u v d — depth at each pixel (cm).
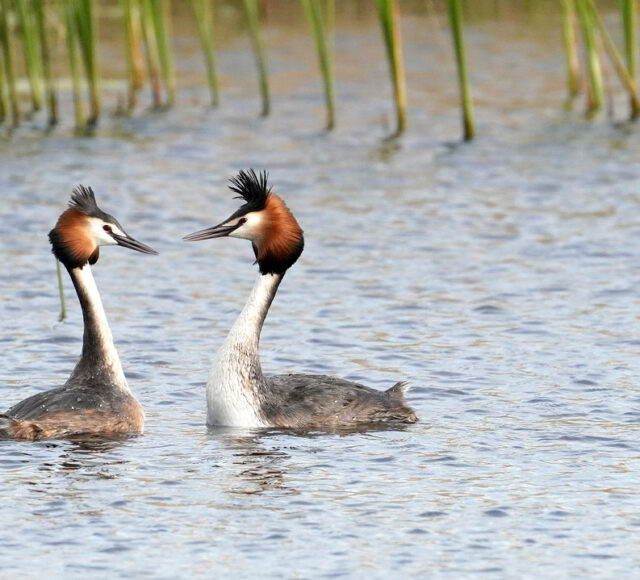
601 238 2183
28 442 1270
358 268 2022
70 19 3083
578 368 1551
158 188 2534
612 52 3162
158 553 1020
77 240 1348
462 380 1513
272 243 1370
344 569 995
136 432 1323
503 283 1939
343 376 1536
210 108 3325
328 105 3108
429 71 3788
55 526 1069
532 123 3128
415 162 2766
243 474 1196
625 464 1230
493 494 1152
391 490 1159
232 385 1349
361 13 4672
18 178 2589
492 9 4803
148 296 1877
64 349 1631
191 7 4803
